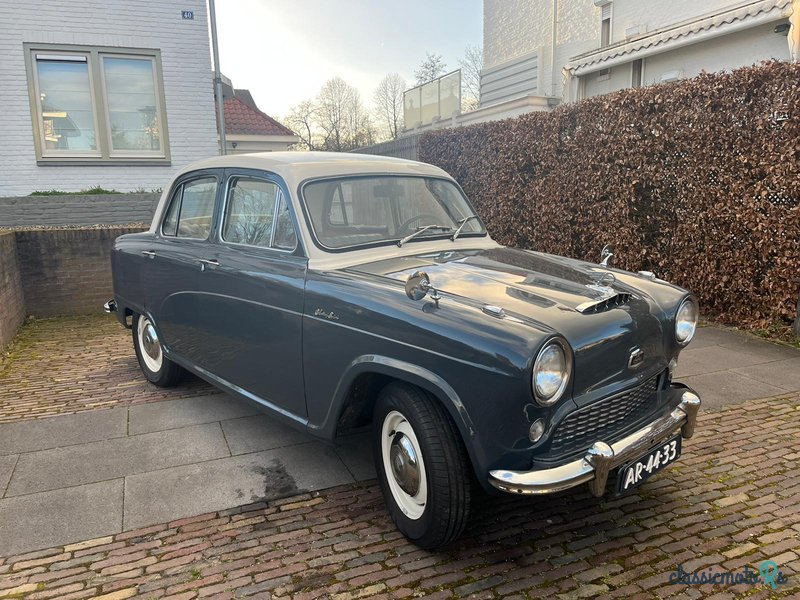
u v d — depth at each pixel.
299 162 3.58
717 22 8.88
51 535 2.88
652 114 7.05
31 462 3.61
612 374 2.59
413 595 2.44
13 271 7.06
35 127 10.33
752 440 3.78
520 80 15.41
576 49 13.61
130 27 10.62
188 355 4.28
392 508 2.86
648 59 10.84
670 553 2.69
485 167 10.27
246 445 3.84
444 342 2.43
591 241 8.20
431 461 2.52
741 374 5.00
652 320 2.84
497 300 2.66
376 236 3.57
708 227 6.60
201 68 11.13
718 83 6.28
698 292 6.89
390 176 3.81
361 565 2.64
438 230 3.87
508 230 9.91
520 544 2.78
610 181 7.70
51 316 7.88
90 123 10.71
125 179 10.98
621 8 11.99
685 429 2.88
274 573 2.59
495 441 2.36
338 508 3.11
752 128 6.02
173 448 3.79
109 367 5.58
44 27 10.16
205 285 3.90
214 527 2.94
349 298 2.86
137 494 3.24
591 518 2.99
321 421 3.11
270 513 3.06
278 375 3.36
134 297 4.91
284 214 3.41
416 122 17.22
